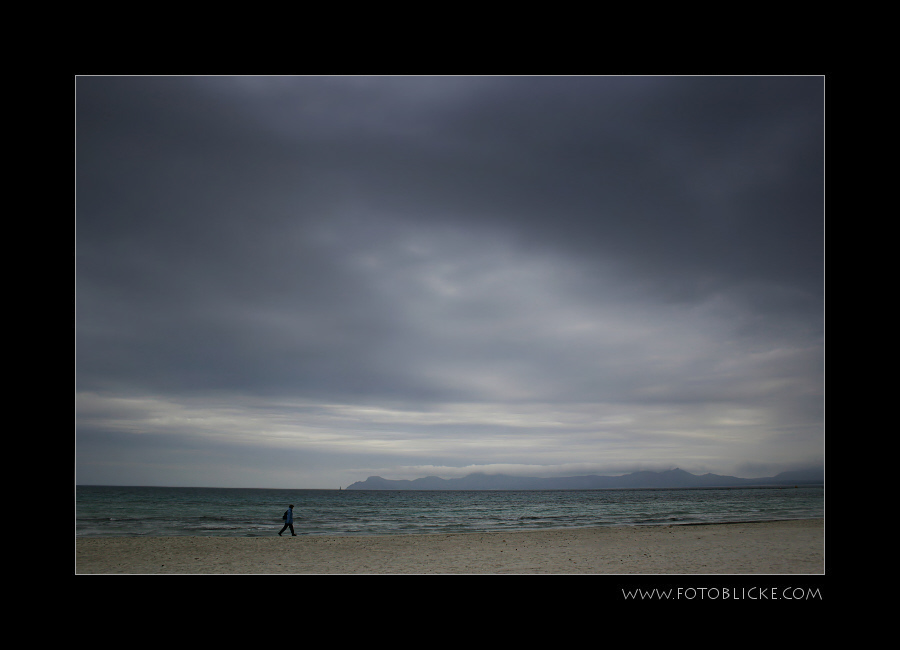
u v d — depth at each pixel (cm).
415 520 3694
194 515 4028
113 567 1129
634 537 1741
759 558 1194
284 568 1116
